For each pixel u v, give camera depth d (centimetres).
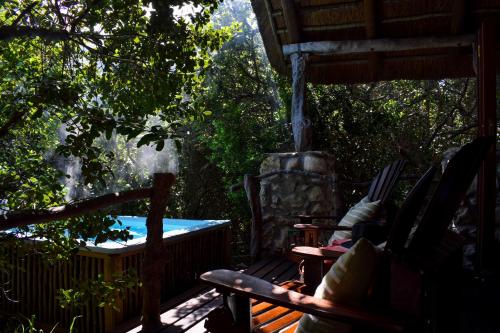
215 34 288
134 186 912
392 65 553
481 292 274
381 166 765
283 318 189
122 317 327
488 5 448
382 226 234
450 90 902
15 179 255
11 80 269
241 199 759
